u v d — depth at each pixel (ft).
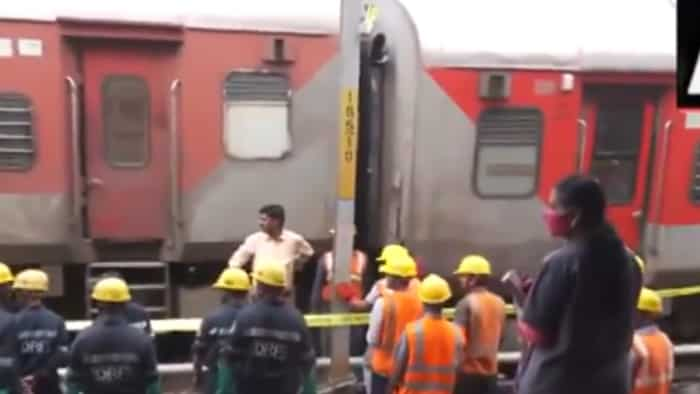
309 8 37.47
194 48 35.96
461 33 38.42
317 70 37.47
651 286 41.93
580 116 40.04
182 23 35.76
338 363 32.71
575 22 40.32
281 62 36.91
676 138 41.19
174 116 35.96
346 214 32.01
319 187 37.91
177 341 38.27
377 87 39.99
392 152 39.04
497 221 39.27
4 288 27.94
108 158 36.06
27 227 34.68
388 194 39.34
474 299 29.45
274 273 24.38
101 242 36.22
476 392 29.30
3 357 25.21
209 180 36.52
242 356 24.16
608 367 14.99
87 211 36.04
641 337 25.48
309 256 36.40
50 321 26.94
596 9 41.06
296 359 24.32
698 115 41.34
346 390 32.65
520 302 21.88
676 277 42.29
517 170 39.22
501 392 35.94
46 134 34.55
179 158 36.14
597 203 14.97
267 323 24.09
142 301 36.40
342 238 32.17
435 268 38.86
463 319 29.27
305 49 37.22
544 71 39.11
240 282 28.91
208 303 38.09
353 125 31.55
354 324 33.73
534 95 39.09
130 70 35.83
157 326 33.47
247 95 36.70
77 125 35.12
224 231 36.86
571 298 14.67
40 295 27.07
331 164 37.99
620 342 15.08
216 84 36.32
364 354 34.78
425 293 26.76
